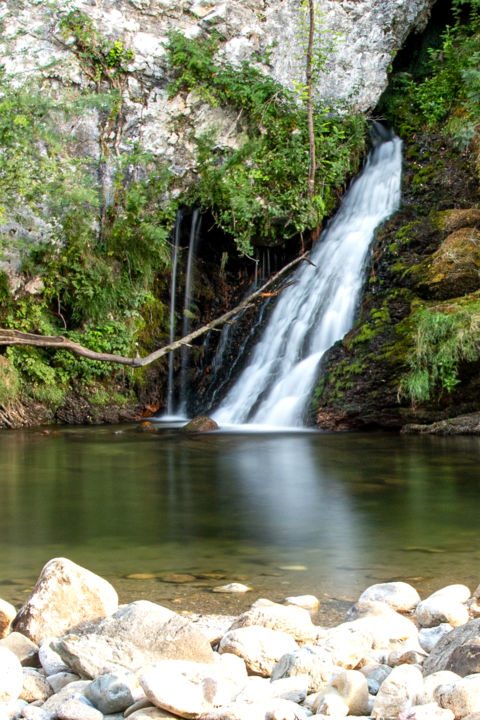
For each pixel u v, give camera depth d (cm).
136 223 1480
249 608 398
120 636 319
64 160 1392
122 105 1488
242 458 942
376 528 579
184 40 1483
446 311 1179
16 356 1388
